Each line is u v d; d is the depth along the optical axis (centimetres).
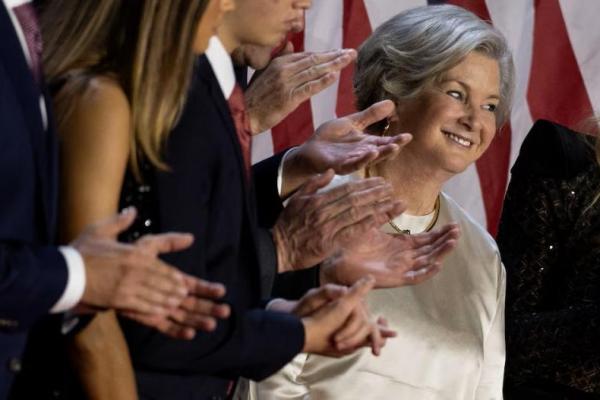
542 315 725
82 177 469
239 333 496
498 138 1014
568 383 722
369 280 523
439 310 688
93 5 498
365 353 660
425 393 677
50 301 429
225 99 518
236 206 512
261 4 533
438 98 682
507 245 750
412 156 688
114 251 436
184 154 495
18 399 485
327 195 598
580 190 739
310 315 527
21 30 460
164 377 501
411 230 698
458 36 681
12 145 433
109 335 474
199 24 491
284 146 1002
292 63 646
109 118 475
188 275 482
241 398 605
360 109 712
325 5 1012
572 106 1024
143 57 485
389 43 695
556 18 1025
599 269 729
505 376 735
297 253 595
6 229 431
